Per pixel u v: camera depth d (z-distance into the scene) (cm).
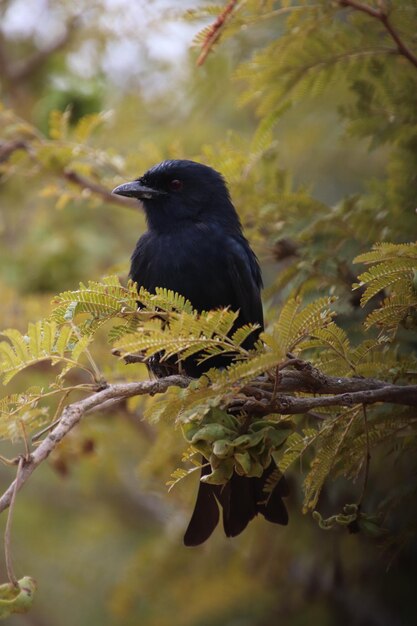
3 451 1756
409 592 1364
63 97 1406
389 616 1386
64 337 741
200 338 714
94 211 1670
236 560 1448
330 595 1433
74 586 1662
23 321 1413
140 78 1662
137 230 1698
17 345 737
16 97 1650
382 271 769
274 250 1182
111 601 1484
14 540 1688
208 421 731
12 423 693
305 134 1582
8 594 647
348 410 825
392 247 756
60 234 1533
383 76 1079
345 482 1180
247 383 731
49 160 1256
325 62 1069
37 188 1609
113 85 1666
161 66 1634
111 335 764
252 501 850
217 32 974
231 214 1118
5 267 1479
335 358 805
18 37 1734
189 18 1023
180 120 1609
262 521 1373
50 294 1438
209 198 1109
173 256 1065
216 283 1062
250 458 727
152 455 1244
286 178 1166
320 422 906
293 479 1302
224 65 1452
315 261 1073
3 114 1263
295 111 1552
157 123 1630
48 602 1648
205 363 942
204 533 857
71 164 1264
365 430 820
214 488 865
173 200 1103
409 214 1072
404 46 1038
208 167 1128
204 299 1064
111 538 1684
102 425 1355
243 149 1193
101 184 1295
